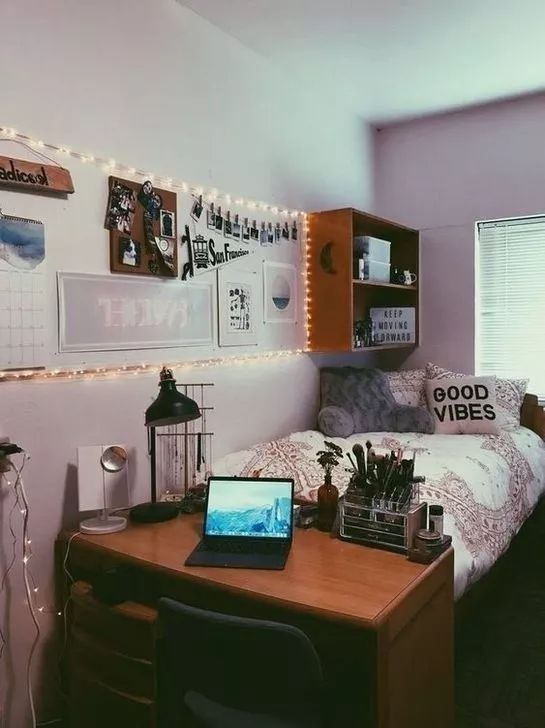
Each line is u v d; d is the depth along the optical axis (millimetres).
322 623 1397
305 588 1521
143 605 1705
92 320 2170
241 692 1334
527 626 2646
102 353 2215
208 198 2688
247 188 2949
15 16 1915
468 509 2420
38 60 1982
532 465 3371
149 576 1750
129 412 2320
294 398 3346
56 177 2014
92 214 2164
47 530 2051
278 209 3162
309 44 2953
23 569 1979
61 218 2059
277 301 3150
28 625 1996
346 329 3281
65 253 2074
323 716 1431
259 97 3045
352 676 1554
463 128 3986
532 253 3932
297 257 3316
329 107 3670
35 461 2010
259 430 3061
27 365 1964
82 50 2127
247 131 2951
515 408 3738
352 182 3953
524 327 3988
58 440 2076
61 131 2057
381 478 1854
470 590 2510
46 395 2037
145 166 2379
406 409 3562
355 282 3297
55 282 2045
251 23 2732
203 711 1420
